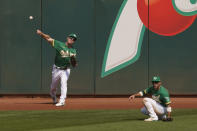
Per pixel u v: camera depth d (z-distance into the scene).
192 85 56.75
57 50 46.09
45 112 41.91
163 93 34.84
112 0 56.72
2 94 57.22
